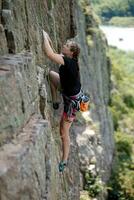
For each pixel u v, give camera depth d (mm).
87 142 19312
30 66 6598
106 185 23047
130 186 24047
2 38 6254
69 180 10008
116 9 124375
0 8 6531
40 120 6500
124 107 40750
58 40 10250
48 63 8781
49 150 6680
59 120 9195
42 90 7535
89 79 27359
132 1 126812
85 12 31609
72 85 7848
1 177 4578
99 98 30516
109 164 26828
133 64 68312
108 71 39594
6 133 5246
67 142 8430
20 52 6855
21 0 7266
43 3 8945
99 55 33844
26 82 6250
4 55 6297
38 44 8062
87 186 17938
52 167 6984
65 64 7781
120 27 115000
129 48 90500
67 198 9297
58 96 9031
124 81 50375
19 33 6949
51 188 6633
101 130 26656
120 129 37094
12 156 4941
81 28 26891
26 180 5133
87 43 29359
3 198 4594
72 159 10852
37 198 5590
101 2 125562
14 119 5527
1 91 5191
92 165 18594
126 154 32531
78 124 20453
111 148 29969
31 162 5398
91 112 24734
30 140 5516
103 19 120062
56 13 10195
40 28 8391
